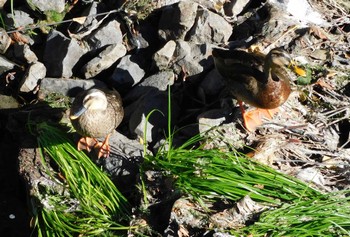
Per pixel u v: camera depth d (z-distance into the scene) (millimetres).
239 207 6027
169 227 6012
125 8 7625
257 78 6566
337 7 7785
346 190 6105
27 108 7453
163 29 7488
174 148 6727
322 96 7082
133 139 6965
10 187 7152
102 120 6684
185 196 6180
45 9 7867
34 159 6863
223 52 6914
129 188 6617
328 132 6832
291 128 6758
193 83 7301
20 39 7852
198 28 7410
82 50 7578
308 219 5906
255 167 6309
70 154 6797
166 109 7047
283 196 6117
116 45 7504
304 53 7363
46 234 6246
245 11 7688
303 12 7641
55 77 7578
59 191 6562
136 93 7285
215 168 6270
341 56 7414
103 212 6367
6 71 7727
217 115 6809
